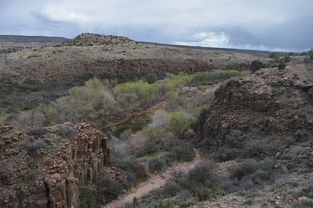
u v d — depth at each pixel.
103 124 31.45
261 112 21.66
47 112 28.91
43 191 11.48
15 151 12.20
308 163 13.65
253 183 12.77
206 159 20.23
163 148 23.75
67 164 13.12
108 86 41.84
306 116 18.58
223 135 22.17
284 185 10.50
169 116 28.66
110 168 17.59
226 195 11.19
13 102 34.06
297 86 21.70
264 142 18.42
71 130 15.13
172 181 15.80
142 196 15.31
